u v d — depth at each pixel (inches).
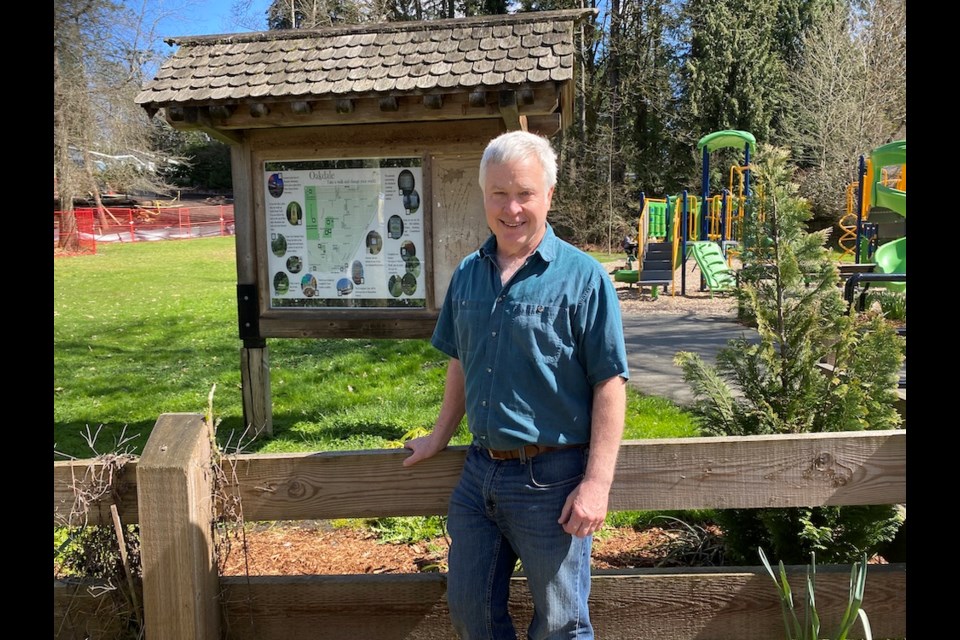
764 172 120.6
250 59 197.2
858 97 1048.2
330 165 205.9
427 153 200.8
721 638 96.3
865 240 632.4
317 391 282.0
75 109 1006.4
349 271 209.0
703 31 1370.6
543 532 79.7
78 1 930.1
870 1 1050.1
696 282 703.7
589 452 78.8
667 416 235.5
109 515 93.9
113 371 336.8
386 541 150.3
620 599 96.2
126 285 718.5
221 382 308.8
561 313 78.4
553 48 184.7
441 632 96.3
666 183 1427.2
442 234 204.8
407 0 1413.6
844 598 96.0
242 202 209.3
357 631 96.9
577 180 1218.6
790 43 1504.7
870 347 115.6
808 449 93.0
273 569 138.5
